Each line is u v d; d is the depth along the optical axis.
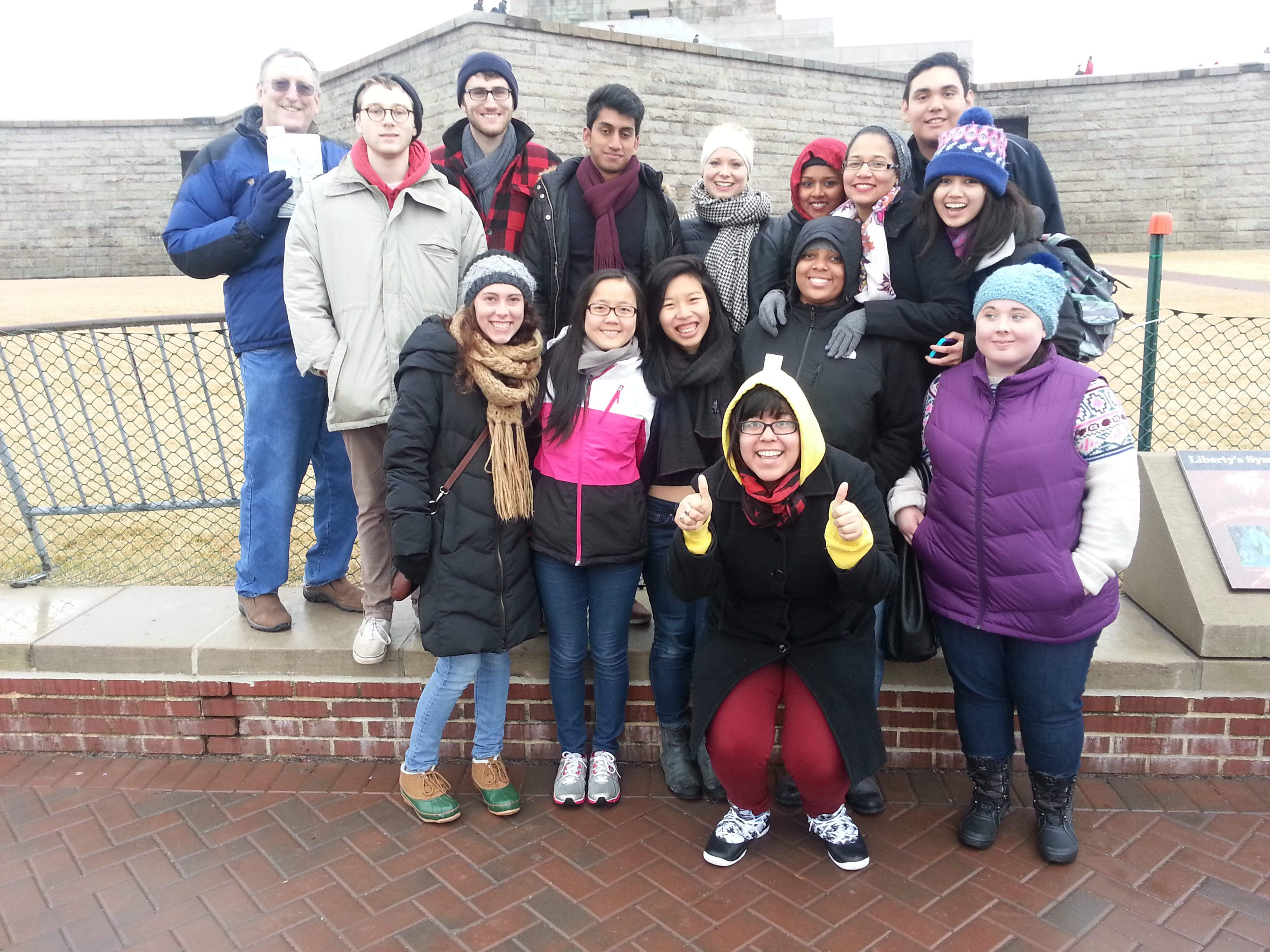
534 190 3.53
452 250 3.14
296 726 3.36
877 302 2.80
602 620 2.94
